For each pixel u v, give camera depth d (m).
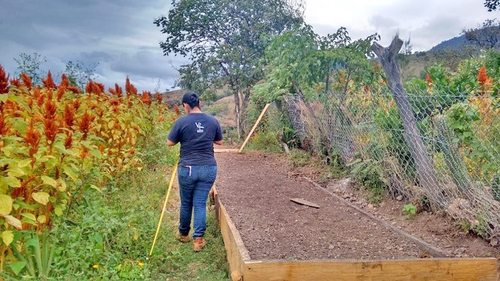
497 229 4.71
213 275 4.43
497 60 9.33
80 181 4.88
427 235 5.21
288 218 5.78
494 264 3.71
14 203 3.91
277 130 12.06
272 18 19.61
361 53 9.00
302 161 9.43
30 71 10.38
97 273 4.14
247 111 16.67
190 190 5.20
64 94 7.19
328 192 7.14
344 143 7.94
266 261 3.42
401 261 3.57
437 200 5.57
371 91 7.28
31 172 3.99
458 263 3.65
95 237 4.32
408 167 6.20
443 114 5.54
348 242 4.92
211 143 5.29
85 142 4.91
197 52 20.20
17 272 3.64
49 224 4.46
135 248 4.73
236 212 6.00
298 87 9.91
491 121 5.02
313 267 3.45
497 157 5.00
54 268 3.99
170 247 5.18
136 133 7.65
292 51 9.55
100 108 7.05
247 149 12.65
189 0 19.38
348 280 3.49
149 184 7.12
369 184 6.95
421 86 6.39
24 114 4.73
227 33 19.91
